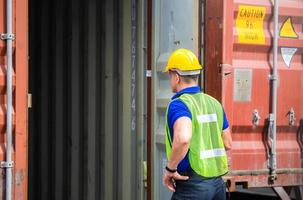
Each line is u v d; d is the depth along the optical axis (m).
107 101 10.50
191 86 7.60
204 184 7.27
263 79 10.26
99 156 10.70
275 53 10.30
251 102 10.16
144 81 10.00
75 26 11.39
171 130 7.29
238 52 10.11
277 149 10.44
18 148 8.05
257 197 13.56
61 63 11.80
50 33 12.16
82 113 11.17
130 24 10.03
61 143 11.80
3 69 8.00
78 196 11.30
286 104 10.50
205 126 7.41
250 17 10.18
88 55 11.01
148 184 9.92
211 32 9.75
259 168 10.20
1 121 7.95
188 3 9.61
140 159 10.00
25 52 8.09
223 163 7.48
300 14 10.62
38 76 12.51
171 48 9.80
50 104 12.16
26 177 8.13
